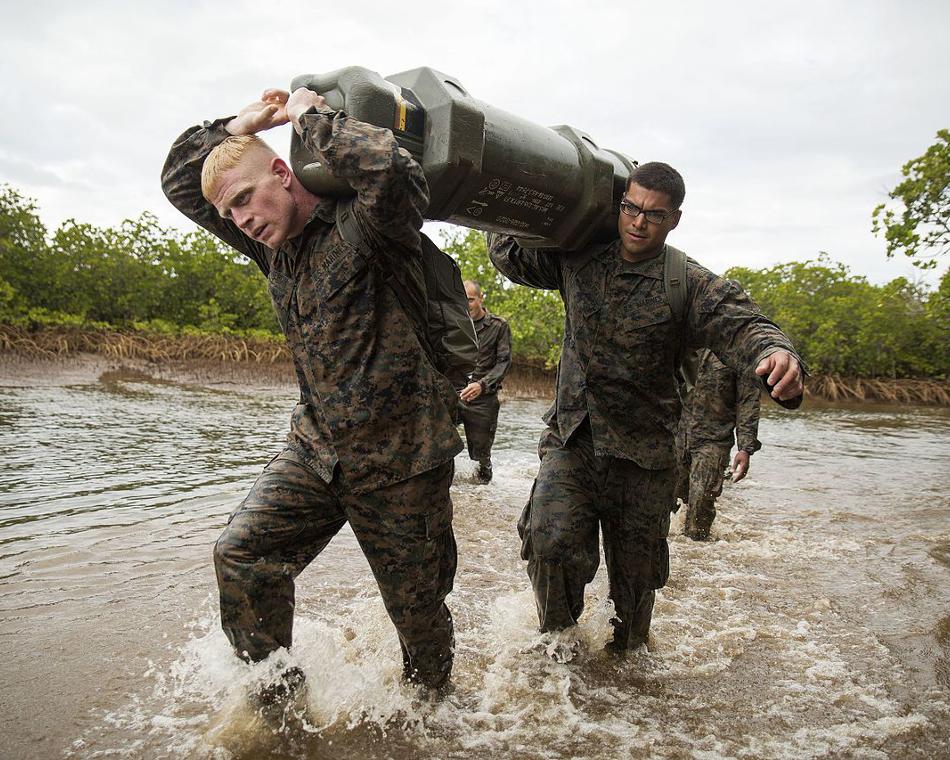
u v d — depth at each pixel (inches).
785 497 260.5
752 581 158.7
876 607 142.8
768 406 793.6
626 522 111.3
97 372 681.0
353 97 79.8
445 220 97.9
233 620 87.0
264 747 84.8
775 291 1080.8
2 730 86.6
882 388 919.7
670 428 111.0
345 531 183.3
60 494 214.2
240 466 267.7
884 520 223.0
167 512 196.7
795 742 91.7
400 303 86.2
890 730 95.0
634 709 99.0
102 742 84.8
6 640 111.7
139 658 106.9
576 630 115.6
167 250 1136.8
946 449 427.2
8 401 440.8
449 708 95.9
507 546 178.4
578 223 102.9
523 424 478.0
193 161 95.8
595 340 107.3
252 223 84.1
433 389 89.0
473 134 85.0
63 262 1017.5
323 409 85.8
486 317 256.1
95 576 143.5
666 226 101.2
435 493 90.0
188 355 847.1
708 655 118.1
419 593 91.0
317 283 84.4
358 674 100.8
